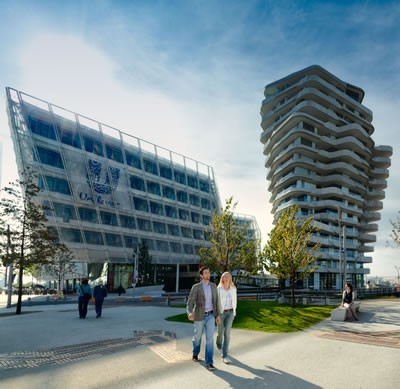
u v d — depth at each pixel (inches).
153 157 2630.4
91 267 1968.5
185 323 512.4
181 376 225.0
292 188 2795.3
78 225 1964.8
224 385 206.1
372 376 223.3
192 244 2701.8
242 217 3538.4
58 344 339.6
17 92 1895.9
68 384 210.8
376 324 479.2
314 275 2625.5
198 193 2938.0
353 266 3006.9
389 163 3503.9
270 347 323.6
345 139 2952.8
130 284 2150.6
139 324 502.0
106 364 257.1
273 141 3169.3
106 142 2288.4
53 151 1964.8
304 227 816.9
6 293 2153.1
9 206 834.2
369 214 3319.4
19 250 835.4
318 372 233.3
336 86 3203.7
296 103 2999.5
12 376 228.7
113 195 2204.7
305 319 521.3
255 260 861.2
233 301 273.6
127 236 2222.0
